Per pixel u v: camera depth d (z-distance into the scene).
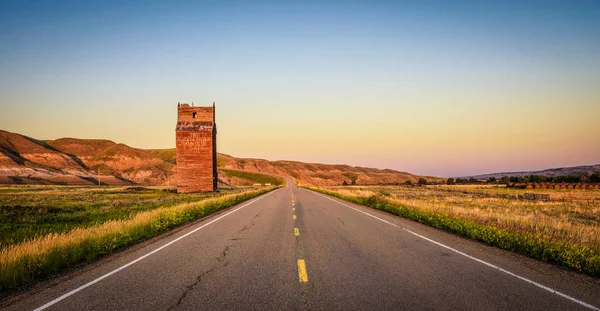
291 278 6.43
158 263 7.76
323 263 7.61
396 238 11.08
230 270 7.04
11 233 14.61
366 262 7.71
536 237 9.76
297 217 17.69
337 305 5.01
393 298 5.31
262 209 22.95
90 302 5.23
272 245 9.86
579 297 5.42
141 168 193.25
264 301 5.19
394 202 23.48
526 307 4.96
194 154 56.59
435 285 5.99
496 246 9.79
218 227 13.95
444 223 13.73
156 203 33.31
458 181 155.50
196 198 40.94
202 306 5.00
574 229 12.30
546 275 6.73
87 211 24.75
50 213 23.19
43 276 6.79
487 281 6.26
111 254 8.91
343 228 13.48
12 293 5.73
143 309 4.91
